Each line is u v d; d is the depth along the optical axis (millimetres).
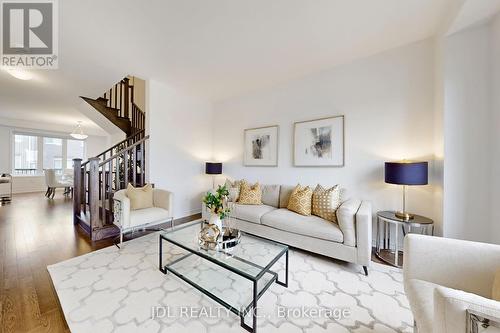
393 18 2041
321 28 2186
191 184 4223
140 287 1771
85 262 2186
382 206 2666
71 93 4129
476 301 750
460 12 1761
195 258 2273
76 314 1445
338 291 1755
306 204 2725
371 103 2750
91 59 2811
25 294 1654
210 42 2426
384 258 2352
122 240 2699
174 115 3893
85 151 8109
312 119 3252
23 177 6762
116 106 5105
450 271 1175
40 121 6793
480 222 1933
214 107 4668
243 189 3420
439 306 801
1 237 2855
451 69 2037
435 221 2299
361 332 1331
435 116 2303
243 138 4145
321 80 3170
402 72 2539
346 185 2934
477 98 1945
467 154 1979
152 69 3133
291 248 2666
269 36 2318
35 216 3914
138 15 1962
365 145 2793
